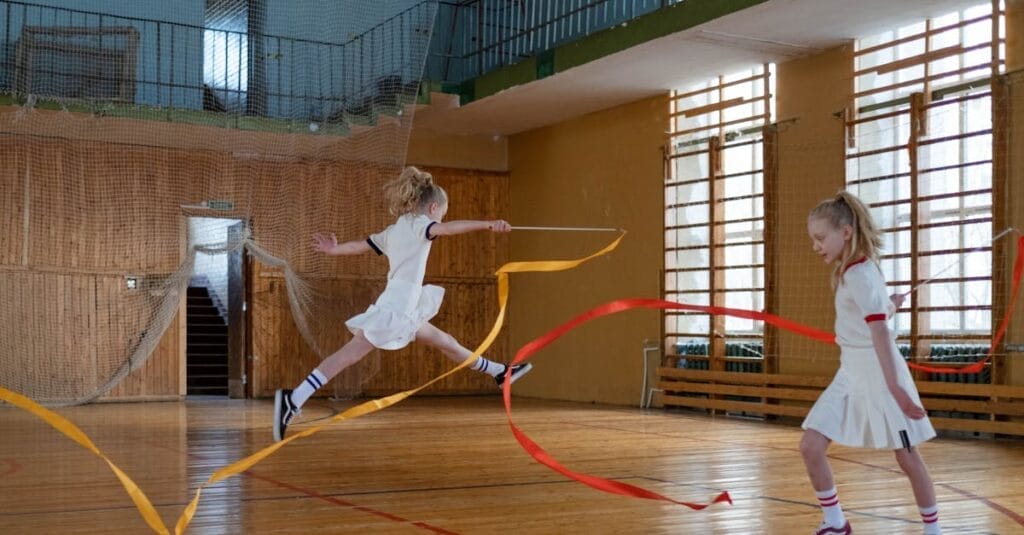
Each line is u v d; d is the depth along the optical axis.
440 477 5.91
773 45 10.07
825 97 10.18
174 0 12.98
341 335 11.99
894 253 9.50
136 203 12.23
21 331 11.59
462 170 14.46
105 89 11.96
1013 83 8.55
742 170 11.29
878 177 9.27
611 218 12.84
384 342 5.18
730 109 11.48
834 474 5.99
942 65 9.31
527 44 13.20
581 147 13.39
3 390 3.31
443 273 14.30
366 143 12.11
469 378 14.54
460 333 14.39
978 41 9.00
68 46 11.80
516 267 4.37
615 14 11.92
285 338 13.48
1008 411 8.38
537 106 12.84
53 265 11.79
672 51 10.31
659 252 12.05
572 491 5.34
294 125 12.09
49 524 4.39
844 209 3.45
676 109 11.98
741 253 11.23
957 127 9.09
